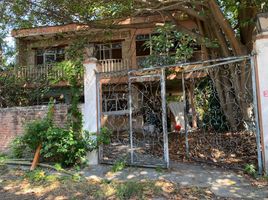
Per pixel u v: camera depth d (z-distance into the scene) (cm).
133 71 723
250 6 899
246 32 997
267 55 608
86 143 734
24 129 828
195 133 997
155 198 505
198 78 1045
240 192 527
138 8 1012
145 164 702
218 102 989
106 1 1001
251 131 832
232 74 915
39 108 870
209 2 880
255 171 619
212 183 576
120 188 545
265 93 605
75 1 1033
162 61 1201
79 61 849
